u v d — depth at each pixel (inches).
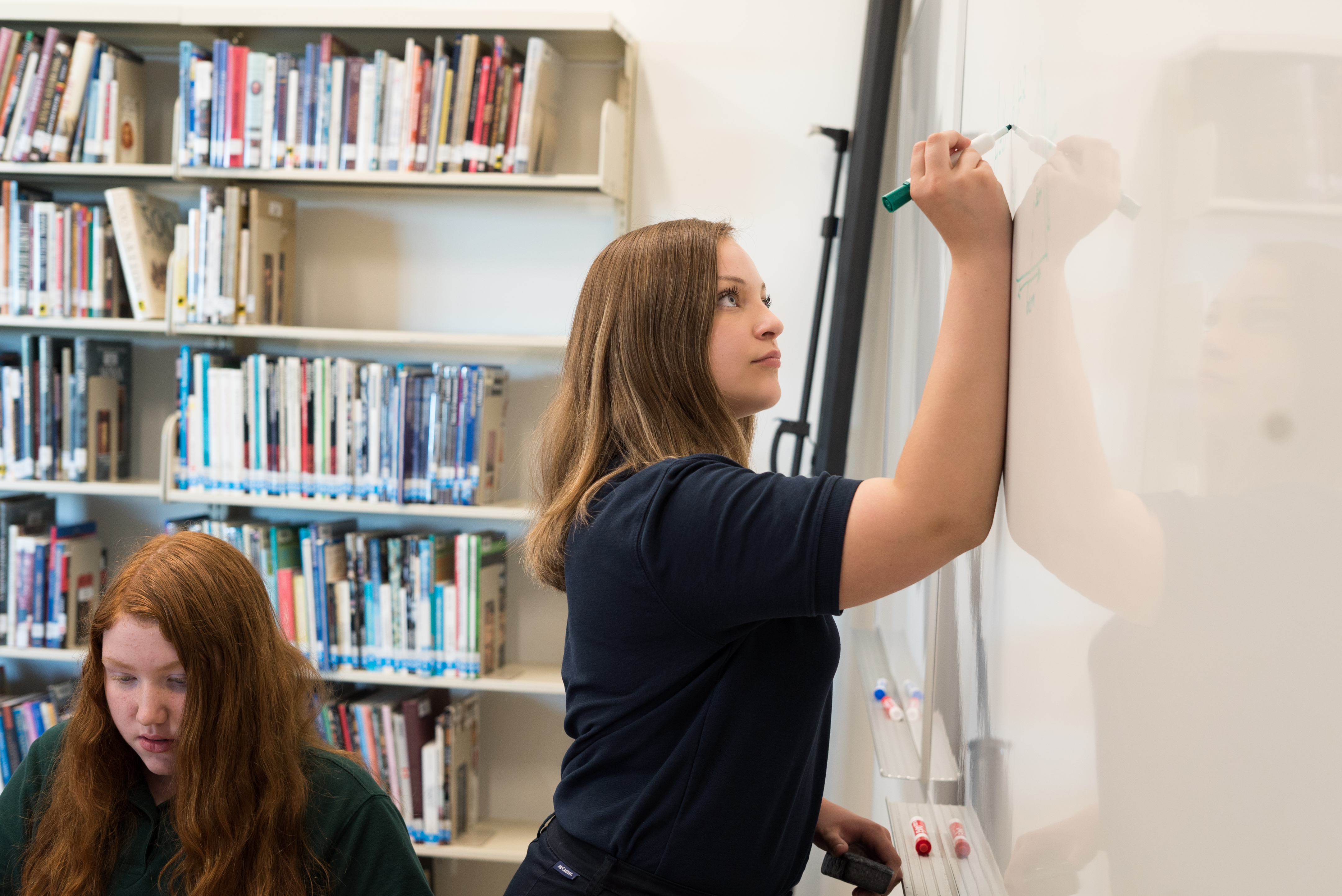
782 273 101.7
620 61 103.0
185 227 98.5
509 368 106.7
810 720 36.3
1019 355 32.9
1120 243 24.5
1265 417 16.7
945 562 29.0
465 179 94.0
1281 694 16.0
